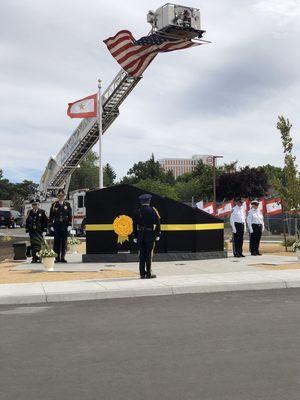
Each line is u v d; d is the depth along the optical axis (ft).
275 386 15.67
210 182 226.99
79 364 18.44
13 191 399.03
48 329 24.40
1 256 63.82
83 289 34.45
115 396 15.01
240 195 216.13
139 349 20.39
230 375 16.81
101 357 19.31
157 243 53.67
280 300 31.86
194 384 15.96
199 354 19.47
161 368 17.75
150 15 78.89
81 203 106.52
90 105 91.45
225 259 54.54
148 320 26.09
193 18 77.82
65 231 53.16
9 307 30.68
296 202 65.62
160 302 31.60
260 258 55.36
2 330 24.29
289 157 66.18
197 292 35.60
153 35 78.64
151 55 83.66
